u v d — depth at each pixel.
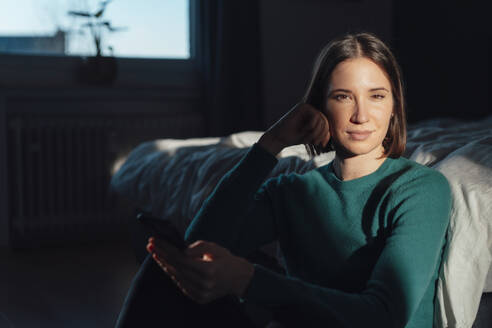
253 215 1.00
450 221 1.03
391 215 0.85
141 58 3.70
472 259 0.99
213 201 0.91
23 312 2.11
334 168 0.97
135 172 2.39
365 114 0.86
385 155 0.92
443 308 0.98
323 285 0.91
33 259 3.04
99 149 3.48
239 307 0.82
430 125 2.46
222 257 0.70
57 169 3.43
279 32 3.87
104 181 3.51
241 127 3.60
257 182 0.91
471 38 4.12
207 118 3.64
